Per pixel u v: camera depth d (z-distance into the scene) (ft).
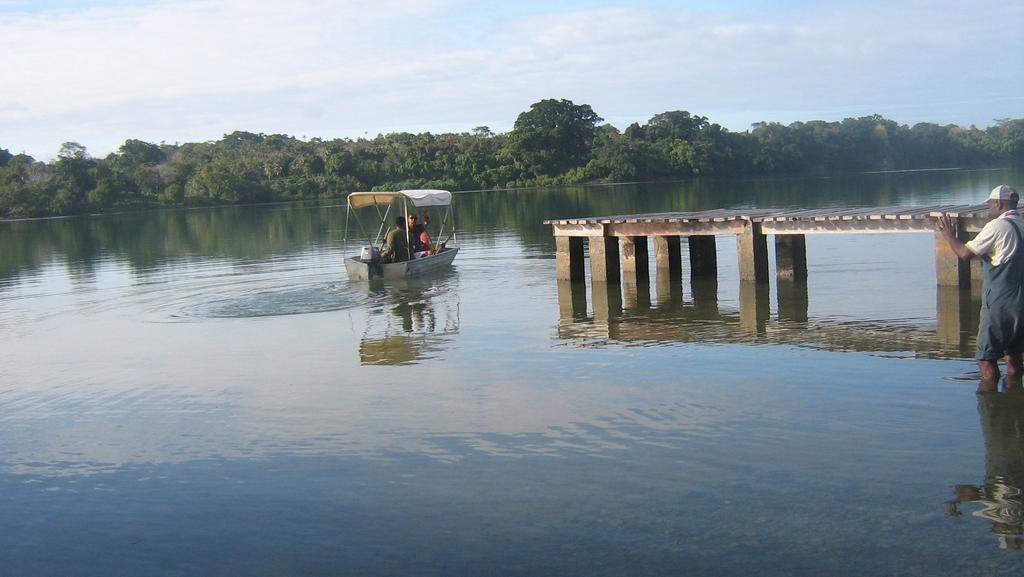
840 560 18.01
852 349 35.58
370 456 25.63
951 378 30.37
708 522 20.04
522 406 29.78
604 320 45.60
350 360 38.34
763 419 27.09
